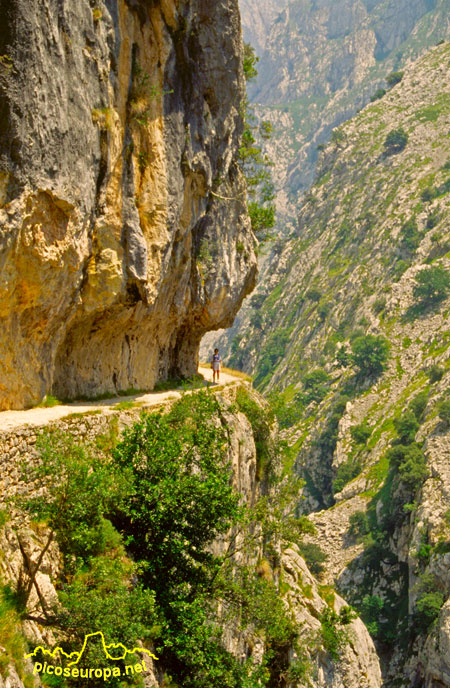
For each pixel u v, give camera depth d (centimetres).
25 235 1529
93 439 1753
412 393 12225
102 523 1494
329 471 12638
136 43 2111
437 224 17150
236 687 1717
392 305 15012
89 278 1955
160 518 1623
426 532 7919
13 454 1362
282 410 4181
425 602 6969
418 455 9319
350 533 9581
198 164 2580
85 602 1275
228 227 3278
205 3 2412
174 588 1673
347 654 3841
